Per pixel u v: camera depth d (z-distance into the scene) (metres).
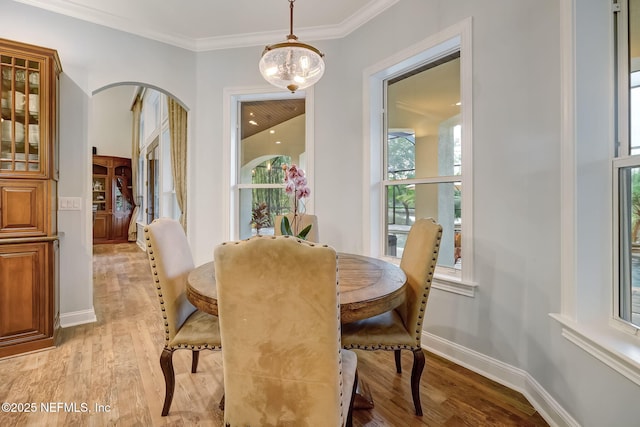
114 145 8.09
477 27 2.00
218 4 2.68
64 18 2.68
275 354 1.00
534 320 1.71
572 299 1.45
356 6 2.70
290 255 0.93
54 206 2.50
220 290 1.00
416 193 2.59
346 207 2.98
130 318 2.89
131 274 4.59
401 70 2.63
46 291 2.27
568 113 1.47
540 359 1.66
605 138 1.44
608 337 1.30
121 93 8.14
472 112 2.04
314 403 1.01
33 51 2.26
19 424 1.51
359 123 2.88
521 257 1.78
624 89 1.40
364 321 1.66
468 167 2.06
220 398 1.73
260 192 3.41
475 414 1.62
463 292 2.09
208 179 3.31
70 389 1.79
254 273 0.96
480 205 2.00
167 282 1.57
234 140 3.36
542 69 1.66
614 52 1.43
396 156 2.76
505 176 1.86
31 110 2.27
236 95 3.28
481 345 2.00
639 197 1.32
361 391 1.71
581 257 1.44
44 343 2.26
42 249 2.26
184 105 3.28
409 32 2.43
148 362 2.10
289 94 3.25
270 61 1.97
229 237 3.29
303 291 0.95
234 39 3.22
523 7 1.77
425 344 2.35
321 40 3.07
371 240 2.80
